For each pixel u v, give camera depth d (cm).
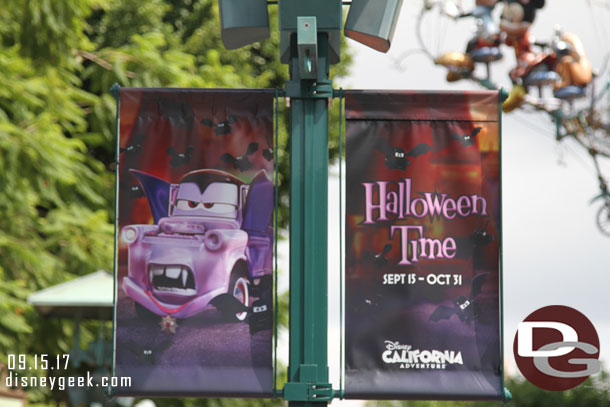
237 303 692
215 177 704
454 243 694
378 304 686
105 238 1633
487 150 704
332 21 693
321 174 691
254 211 702
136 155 706
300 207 688
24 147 1479
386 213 695
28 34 1641
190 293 694
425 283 689
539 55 1923
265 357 686
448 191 700
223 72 1972
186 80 1836
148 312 693
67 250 1596
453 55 1933
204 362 687
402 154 702
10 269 1523
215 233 699
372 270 690
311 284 678
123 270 697
